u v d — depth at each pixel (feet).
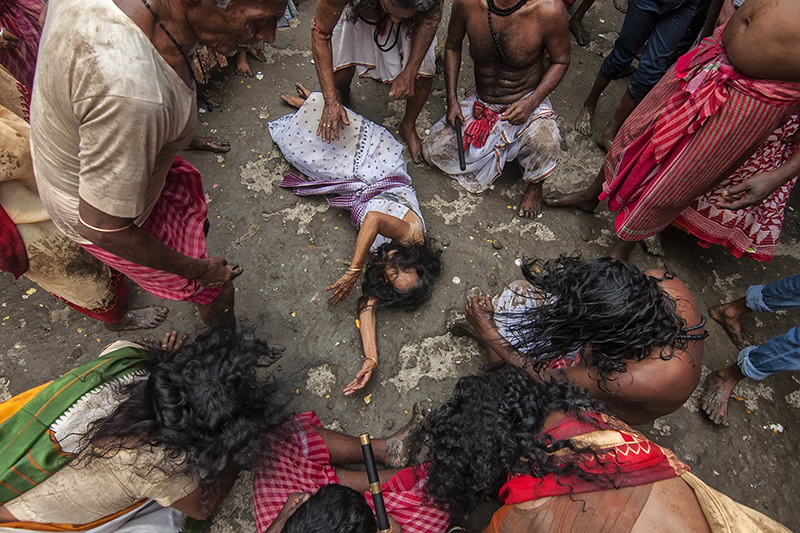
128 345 5.97
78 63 3.94
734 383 7.96
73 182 5.09
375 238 8.61
